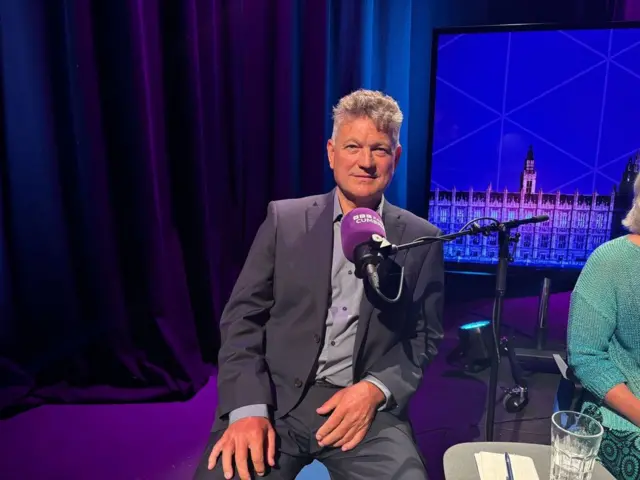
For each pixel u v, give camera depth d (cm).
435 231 159
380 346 149
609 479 114
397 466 131
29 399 238
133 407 242
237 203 290
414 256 154
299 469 144
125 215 248
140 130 237
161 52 249
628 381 147
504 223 144
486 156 260
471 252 269
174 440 218
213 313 278
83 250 244
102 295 246
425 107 302
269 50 275
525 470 114
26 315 240
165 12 248
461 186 266
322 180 290
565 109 246
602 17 278
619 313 147
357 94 148
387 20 285
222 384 146
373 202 153
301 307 150
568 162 251
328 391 151
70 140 236
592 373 145
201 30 257
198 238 266
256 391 142
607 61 238
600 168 248
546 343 267
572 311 153
